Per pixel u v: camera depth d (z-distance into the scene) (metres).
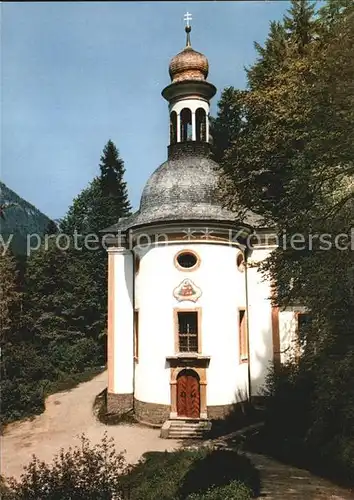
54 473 10.34
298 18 23.77
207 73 28.58
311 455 15.73
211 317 24.11
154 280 24.94
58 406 29.80
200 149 27.44
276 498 12.09
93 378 35.88
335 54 13.30
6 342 33.16
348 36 13.37
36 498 9.91
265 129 17.52
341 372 13.19
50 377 34.88
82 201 50.88
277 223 17.03
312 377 18.78
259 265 18.61
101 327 42.25
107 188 57.09
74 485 10.11
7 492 10.80
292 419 19.25
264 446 18.62
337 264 13.81
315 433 15.02
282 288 16.88
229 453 15.30
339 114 13.03
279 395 21.27
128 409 26.80
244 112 20.14
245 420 24.28
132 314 27.56
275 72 19.89
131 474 15.38
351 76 13.10
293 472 14.70
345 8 15.02
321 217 14.69
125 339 27.45
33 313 38.88
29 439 24.78
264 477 14.06
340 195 15.34
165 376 24.05
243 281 26.27
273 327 26.16
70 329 40.94
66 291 41.31
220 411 23.50
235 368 24.47
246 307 26.39
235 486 11.95
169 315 24.39
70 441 23.77
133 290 27.69
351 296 14.22
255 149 18.17
